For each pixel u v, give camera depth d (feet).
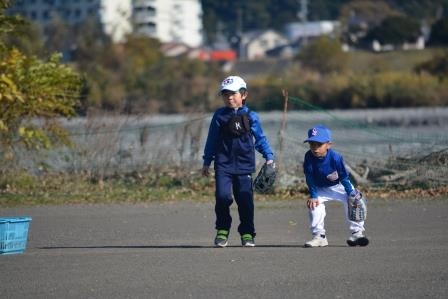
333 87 625.82
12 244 104.73
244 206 109.40
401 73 650.02
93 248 114.83
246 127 107.55
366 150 213.87
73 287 84.53
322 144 103.65
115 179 210.79
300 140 206.90
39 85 199.41
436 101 615.57
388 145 219.82
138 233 133.59
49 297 80.94
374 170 194.80
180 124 244.63
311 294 79.92
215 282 85.15
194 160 209.15
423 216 149.89
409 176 191.21
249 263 94.17
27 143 200.64
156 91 600.39
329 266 91.66
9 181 201.57
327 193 106.52
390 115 554.05
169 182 205.26
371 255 98.17
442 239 118.83
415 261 94.17
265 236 128.36
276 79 627.87
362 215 105.29
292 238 125.90
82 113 224.33
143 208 168.35
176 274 89.20
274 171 108.27
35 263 97.19
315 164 104.99
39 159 207.62
